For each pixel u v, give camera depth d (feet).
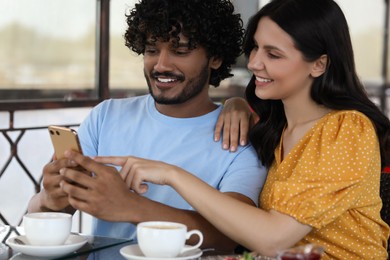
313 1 5.72
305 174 5.65
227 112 6.55
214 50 6.37
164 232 4.70
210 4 6.27
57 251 5.00
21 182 10.11
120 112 6.73
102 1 11.05
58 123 10.64
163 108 6.53
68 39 10.86
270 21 5.71
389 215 6.31
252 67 5.81
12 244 5.03
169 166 5.45
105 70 11.22
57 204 5.71
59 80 10.76
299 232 5.34
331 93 5.89
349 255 5.84
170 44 6.11
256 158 6.32
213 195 5.35
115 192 5.28
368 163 5.61
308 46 5.68
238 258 4.82
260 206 6.15
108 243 5.43
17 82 10.31
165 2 6.09
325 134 5.74
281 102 6.19
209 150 6.38
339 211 5.46
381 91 17.83
